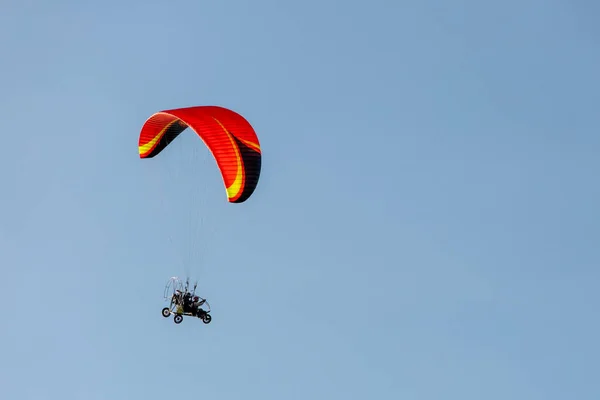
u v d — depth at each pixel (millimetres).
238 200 135500
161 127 146500
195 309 133250
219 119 139500
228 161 134750
